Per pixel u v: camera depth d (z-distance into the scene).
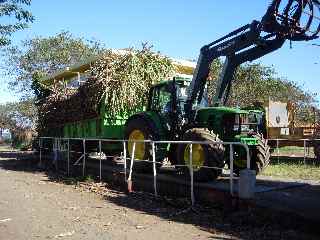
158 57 13.61
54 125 17.89
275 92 32.69
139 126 11.48
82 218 8.03
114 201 9.78
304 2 8.62
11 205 9.35
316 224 6.53
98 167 13.18
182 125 10.95
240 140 9.86
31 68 34.75
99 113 13.55
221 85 10.77
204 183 9.47
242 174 7.64
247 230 7.04
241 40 9.95
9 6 14.30
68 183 12.86
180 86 11.47
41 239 6.60
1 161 21.02
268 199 7.89
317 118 23.69
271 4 8.97
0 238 6.67
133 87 13.03
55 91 17.28
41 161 18.50
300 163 15.42
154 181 9.84
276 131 17.02
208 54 10.85
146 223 7.59
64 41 35.41
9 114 45.53
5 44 15.02
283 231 6.75
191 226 7.34
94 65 13.64
